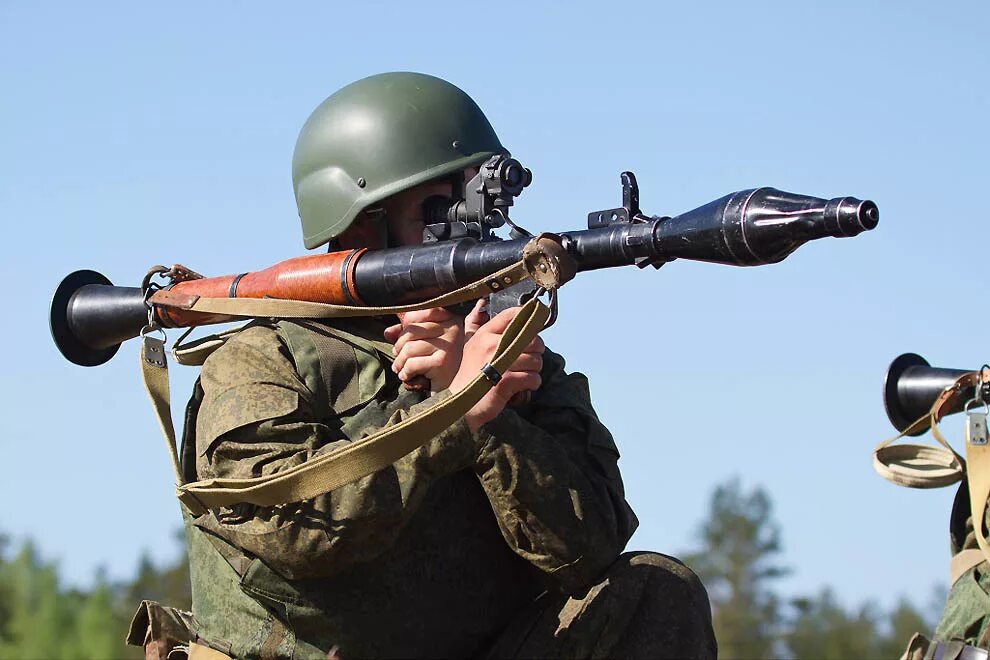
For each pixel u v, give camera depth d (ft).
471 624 17.19
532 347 16.08
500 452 16.39
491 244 15.72
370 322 17.49
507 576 17.56
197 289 18.02
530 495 16.47
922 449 20.75
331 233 18.04
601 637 16.70
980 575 20.07
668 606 16.88
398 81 18.31
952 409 20.33
